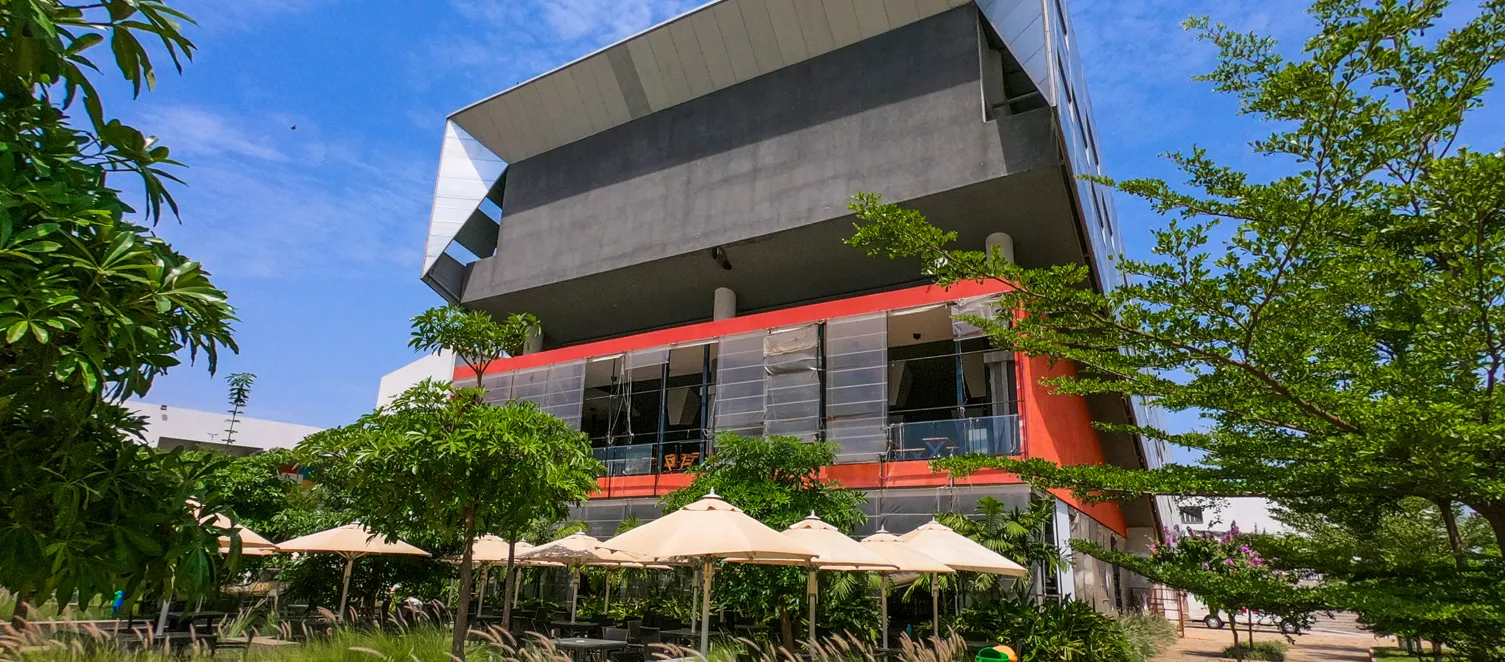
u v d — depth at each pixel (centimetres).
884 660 1095
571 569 1617
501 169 2869
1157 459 2709
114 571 291
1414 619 516
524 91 2672
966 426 1612
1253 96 543
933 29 2123
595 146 2675
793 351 1900
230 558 333
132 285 265
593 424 3244
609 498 2047
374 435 752
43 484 270
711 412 2091
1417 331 551
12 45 273
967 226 1997
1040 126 1834
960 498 1530
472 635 1013
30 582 275
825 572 1267
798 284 2325
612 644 1062
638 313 2612
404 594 1609
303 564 1536
